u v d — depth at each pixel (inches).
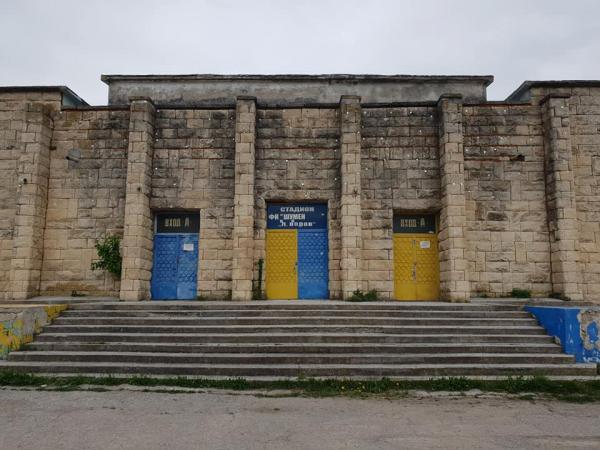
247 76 705.6
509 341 417.1
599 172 588.1
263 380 346.6
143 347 400.5
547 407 301.1
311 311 460.8
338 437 238.2
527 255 575.8
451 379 349.4
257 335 414.3
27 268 560.7
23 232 566.9
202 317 454.3
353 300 545.0
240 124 581.9
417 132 594.6
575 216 557.9
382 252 576.7
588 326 397.1
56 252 588.1
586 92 600.1
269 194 590.6
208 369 365.1
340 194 587.5
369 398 316.2
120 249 581.6
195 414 276.4
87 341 417.7
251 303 498.0
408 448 223.0
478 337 416.2
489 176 586.9
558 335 409.4
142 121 579.2
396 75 708.7
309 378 353.7
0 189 595.2
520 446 227.6
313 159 597.0
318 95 709.9
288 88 711.7
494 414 283.4
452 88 714.8
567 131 571.8
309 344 402.0
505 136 593.3
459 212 553.3
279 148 598.5
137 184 567.2
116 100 711.7
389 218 581.9
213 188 593.9
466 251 548.4
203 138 601.6
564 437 242.2
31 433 241.8
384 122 597.6
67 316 463.8
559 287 553.9
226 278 581.3
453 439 237.0
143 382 346.0
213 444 226.4
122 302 509.7
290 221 600.4
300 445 225.9
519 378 351.3
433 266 591.8
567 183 562.9
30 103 595.8
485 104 597.3
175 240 601.9
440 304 494.0
